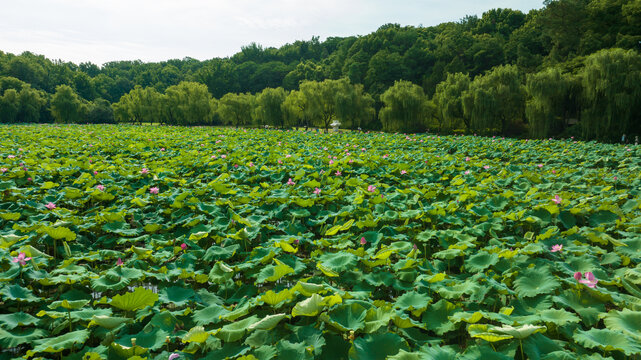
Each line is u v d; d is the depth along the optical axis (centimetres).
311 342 420
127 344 439
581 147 2738
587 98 4412
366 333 442
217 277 599
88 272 605
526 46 8856
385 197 1135
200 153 2084
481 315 448
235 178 1400
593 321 477
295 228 895
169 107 9300
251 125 9844
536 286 551
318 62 16062
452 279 634
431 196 1157
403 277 616
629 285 565
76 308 494
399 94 6181
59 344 414
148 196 1093
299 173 1429
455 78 6588
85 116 10288
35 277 574
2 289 512
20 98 9219
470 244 721
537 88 4691
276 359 396
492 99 5322
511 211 951
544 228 887
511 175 1554
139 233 859
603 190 1259
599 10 6781
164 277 596
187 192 1032
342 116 6912
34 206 983
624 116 4128
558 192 1275
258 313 509
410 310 514
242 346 430
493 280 564
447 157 2094
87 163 1546
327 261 648
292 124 8219
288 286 652
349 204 1128
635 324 445
